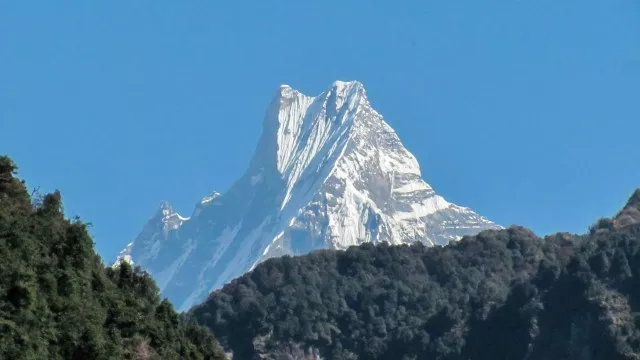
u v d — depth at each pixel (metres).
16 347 127.25
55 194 151.25
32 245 139.75
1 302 130.25
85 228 147.00
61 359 132.38
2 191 147.50
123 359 139.50
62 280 139.88
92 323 138.50
